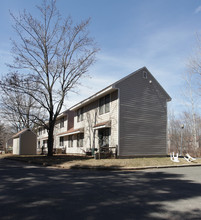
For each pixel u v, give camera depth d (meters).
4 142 56.12
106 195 5.94
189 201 5.48
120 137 16.78
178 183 7.87
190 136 33.66
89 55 20.08
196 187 7.18
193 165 14.62
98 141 20.22
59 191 6.35
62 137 31.44
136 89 18.22
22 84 18.06
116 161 14.33
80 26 19.44
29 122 34.56
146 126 18.22
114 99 17.89
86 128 23.14
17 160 19.09
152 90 19.16
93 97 20.62
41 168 12.34
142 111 18.20
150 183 7.82
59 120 33.50
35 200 5.37
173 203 5.29
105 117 19.17
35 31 18.41
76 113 26.73
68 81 19.78
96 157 15.84
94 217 4.24
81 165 12.80
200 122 33.03
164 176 9.57
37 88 19.27
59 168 12.59
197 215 4.46
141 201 5.41
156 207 4.95
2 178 8.59
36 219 4.10
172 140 36.88
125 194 6.09
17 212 4.48
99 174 10.09
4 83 17.52
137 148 17.47
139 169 12.45
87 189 6.66
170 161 15.37
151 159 15.96
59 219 4.11
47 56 19.09
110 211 4.61
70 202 5.23
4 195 5.84
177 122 36.41
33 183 7.54
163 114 19.44
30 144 27.31
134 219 4.18
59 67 19.19
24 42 18.11
